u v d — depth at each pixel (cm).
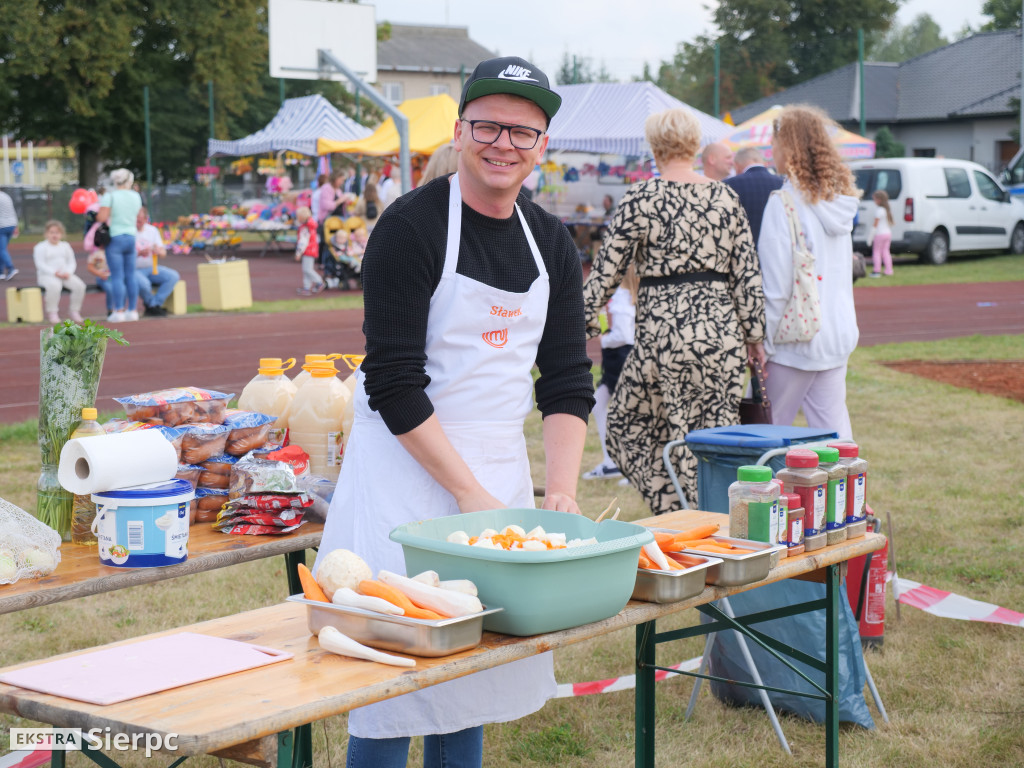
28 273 2362
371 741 245
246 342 1320
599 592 209
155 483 264
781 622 378
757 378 494
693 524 316
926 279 2044
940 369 1107
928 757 356
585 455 784
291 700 178
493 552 202
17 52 3788
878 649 440
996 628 463
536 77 234
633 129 2050
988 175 2406
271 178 3194
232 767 354
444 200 244
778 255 495
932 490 669
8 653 441
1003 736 367
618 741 377
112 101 4166
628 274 505
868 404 935
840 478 297
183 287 1620
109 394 985
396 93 6019
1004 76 4150
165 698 180
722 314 476
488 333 249
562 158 2664
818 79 4456
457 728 243
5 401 978
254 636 215
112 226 1502
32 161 6159
